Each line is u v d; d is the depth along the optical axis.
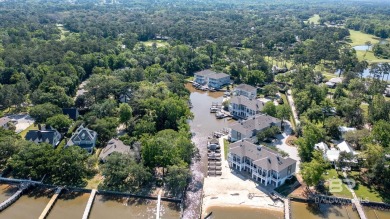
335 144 115.19
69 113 132.50
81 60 192.62
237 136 116.56
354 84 166.12
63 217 82.44
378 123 112.69
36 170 93.00
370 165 94.44
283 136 122.31
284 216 81.38
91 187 92.62
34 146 97.88
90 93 145.25
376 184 92.81
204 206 85.19
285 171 92.56
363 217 80.44
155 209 85.06
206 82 191.00
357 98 148.62
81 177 96.75
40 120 123.81
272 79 191.38
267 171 90.50
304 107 139.00
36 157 94.88
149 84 157.12
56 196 88.19
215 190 91.06
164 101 127.50
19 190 90.00
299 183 93.50
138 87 150.38
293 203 86.38
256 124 119.06
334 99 156.50
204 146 116.00
